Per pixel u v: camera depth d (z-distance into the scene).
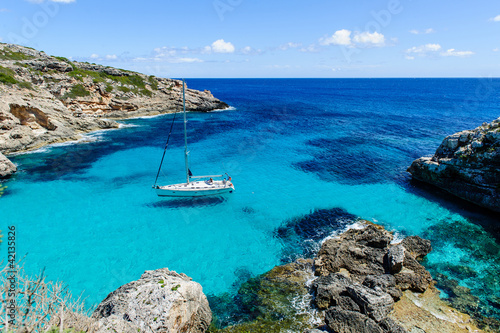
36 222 26.53
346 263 20.52
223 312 17.05
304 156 46.78
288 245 23.77
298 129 66.75
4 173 36.34
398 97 146.25
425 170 35.22
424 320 16.12
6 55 68.88
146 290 13.82
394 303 17.27
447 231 25.70
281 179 37.56
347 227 26.36
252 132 63.72
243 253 22.81
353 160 44.66
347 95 161.38
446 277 19.92
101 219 27.41
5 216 27.41
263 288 18.95
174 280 15.01
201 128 67.81
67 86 68.50
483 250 23.05
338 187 35.06
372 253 21.00
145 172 39.66
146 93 85.75
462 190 31.56
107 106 74.75
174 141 55.97
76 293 18.45
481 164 29.64
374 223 27.02
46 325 10.11
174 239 24.58
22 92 55.00
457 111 92.06
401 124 71.50
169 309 13.10
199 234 25.38
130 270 20.77
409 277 18.81
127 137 58.25
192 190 30.88
